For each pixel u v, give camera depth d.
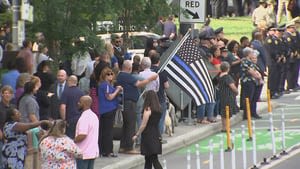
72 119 46.81
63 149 37.69
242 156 51.88
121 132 53.03
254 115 67.56
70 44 54.91
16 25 46.66
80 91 47.25
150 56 56.50
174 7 63.28
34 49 54.94
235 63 67.31
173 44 61.53
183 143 57.25
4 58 47.59
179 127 62.19
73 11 53.56
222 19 125.38
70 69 55.69
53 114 48.09
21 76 43.78
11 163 39.78
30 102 41.75
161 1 61.78
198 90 61.22
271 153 53.06
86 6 53.34
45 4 52.75
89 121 42.66
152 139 44.91
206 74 61.66
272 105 73.62
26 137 40.19
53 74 51.22
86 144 42.69
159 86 55.22
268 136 59.59
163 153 54.22
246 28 115.94
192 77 60.91
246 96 66.69
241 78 66.81
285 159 50.91
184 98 61.91
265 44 77.56
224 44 70.69
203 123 63.69
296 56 82.94
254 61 66.94
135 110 52.00
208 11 124.88
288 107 74.38
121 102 53.06
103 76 50.12
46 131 41.34
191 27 64.56
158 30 66.12
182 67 60.84
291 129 62.75
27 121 41.72
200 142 58.72
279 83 79.62
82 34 53.59
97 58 53.47
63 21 53.44
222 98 61.59
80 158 39.12
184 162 51.22
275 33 78.38
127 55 63.53
